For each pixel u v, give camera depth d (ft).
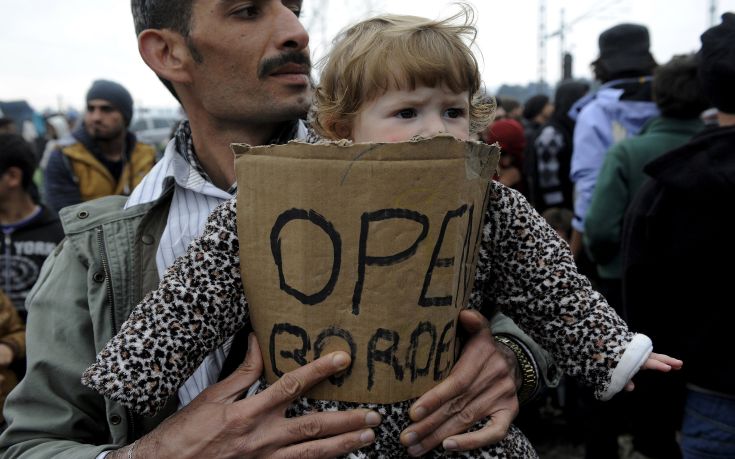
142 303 3.87
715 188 6.77
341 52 4.44
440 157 3.54
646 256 7.39
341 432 3.67
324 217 3.57
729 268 6.84
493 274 4.34
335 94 4.44
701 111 10.08
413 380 3.73
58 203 14.79
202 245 3.95
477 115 4.96
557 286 4.14
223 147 4.87
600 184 10.43
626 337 4.07
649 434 8.23
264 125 4.85
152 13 4.62
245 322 4.15
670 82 9.99
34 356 4.51
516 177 13.33
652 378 7.61
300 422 3.67
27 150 9.95
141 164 15.52
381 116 4.23
